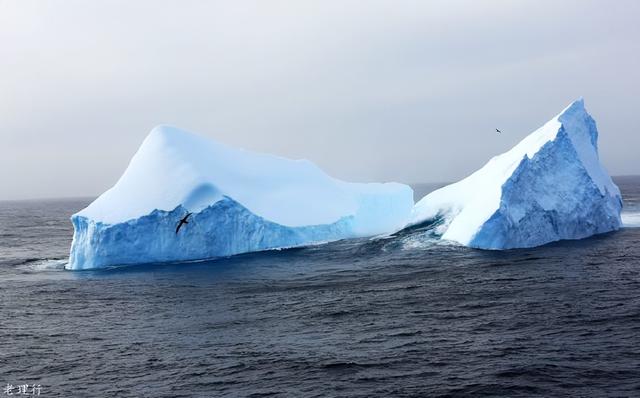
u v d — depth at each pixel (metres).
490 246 41.09
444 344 22.62
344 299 30.78
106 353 23.92
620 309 26.20
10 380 21.25
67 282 41.00
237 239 48.25
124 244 46.81
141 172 51.62
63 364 22.80
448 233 45.22
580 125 48.56
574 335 22.92
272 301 31.34
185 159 51.62
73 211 193.25
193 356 22.88
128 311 31.17
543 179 43.53
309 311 28.72
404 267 38.22
